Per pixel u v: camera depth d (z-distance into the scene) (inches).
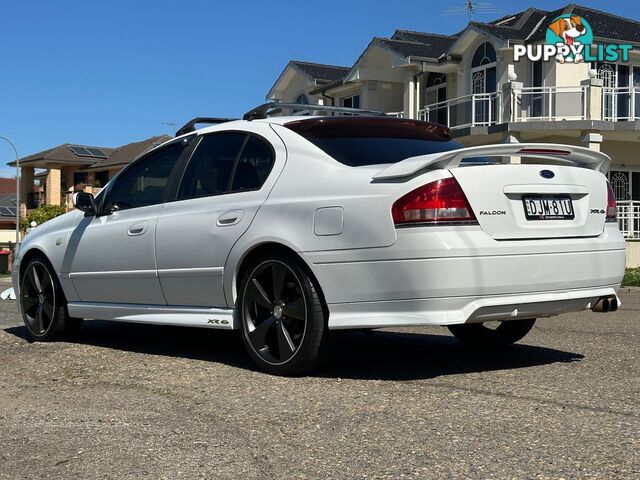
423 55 1057.5
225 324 194.5
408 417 146.5
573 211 183.8
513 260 169.2
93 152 1930.4
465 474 116.3
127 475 119.6
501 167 172.7
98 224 232.1
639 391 166.7
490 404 155.4
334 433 137.4
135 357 213.6
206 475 118.6
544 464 120.0
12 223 2215.8
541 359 207.6
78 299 239.6
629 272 674.8
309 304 176.6
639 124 860.6
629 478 113.7
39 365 205.9
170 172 219.9
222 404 159.0
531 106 916.6
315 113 236.5
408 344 236.7
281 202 183.8
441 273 161.8
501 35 931.3
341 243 170.6
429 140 203.8
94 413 155.6
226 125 213.2
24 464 126.6
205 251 197.5
